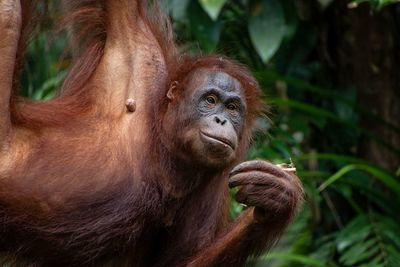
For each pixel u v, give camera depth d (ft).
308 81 49.90
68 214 31.71
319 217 47.73
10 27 31.09
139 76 34.65
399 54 49.26
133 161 32.94
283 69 49.93
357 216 46.68
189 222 34.04
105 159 32.58
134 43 35.12
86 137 32.86
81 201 31.78
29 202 31.30
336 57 49.75
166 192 33.22
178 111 33.37
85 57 34.94
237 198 32.22
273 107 45.91
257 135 37.70
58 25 35.47
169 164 33.27
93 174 32.17
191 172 33.32
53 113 33.12
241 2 49.34
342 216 48.65
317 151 49.85
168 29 36.94
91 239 32.07
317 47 49.96
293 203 32.78
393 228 45.24
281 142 46.09
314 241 47.75
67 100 33.91
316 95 49.67
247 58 49.75
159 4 37.11
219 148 32.24
